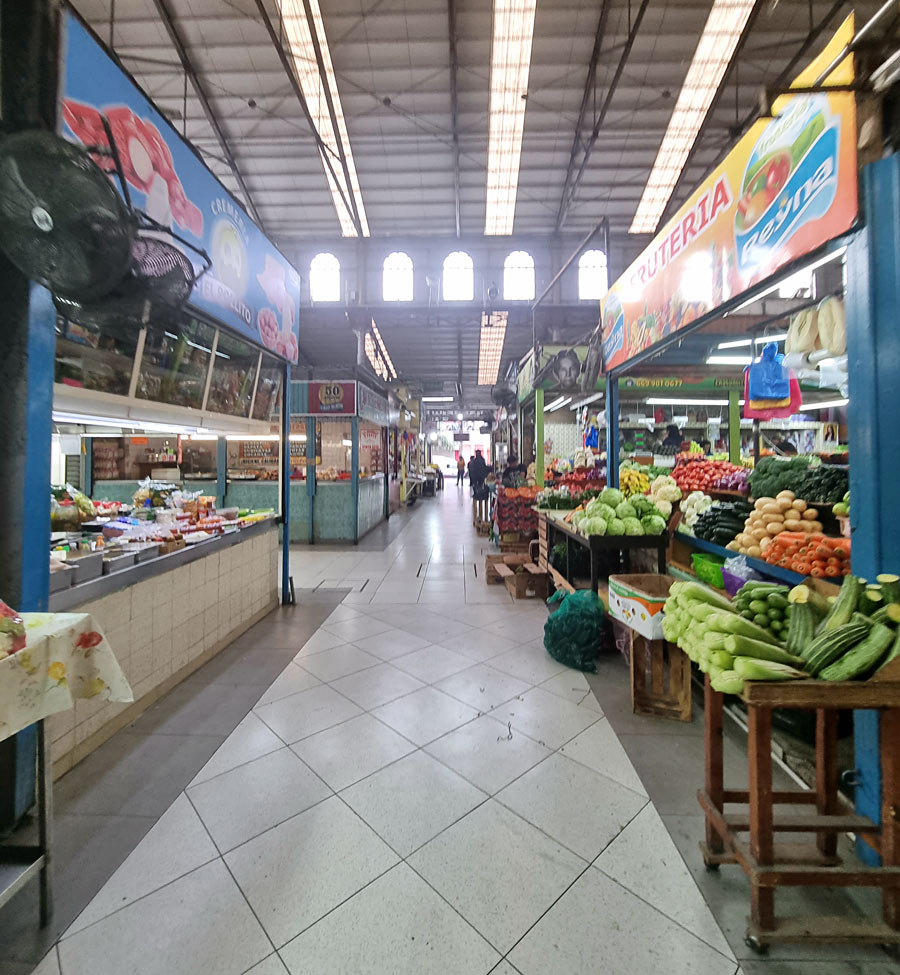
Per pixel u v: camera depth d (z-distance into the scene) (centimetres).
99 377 280
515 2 638
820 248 190
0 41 167
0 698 123
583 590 365
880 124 165
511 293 1298
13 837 180
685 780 214
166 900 154
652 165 985
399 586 564
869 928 138
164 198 285
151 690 282
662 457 778
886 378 165
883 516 168
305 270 1300
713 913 150
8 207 146
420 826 186
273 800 201
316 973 131
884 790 141
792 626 169
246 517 454
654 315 356
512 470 921
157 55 744
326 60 742
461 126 888
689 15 668
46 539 201
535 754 233
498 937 142
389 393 1272
